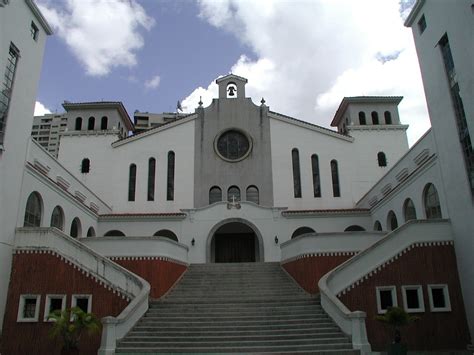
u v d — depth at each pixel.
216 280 23.88
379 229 30.67
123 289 18.80
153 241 22.67
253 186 35.56
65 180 25.89
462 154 20.19
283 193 35.25
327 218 31.77
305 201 35.09
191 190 35.19
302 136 36.84
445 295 19.97
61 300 19.08
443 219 21.05
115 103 38.94
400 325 15.66
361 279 19.66
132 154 36.47
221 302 20.00
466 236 19.72
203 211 31.66
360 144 37.44
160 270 22.36
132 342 15.86
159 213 32.03
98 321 15.52
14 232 19.84
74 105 38.97
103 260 19.31
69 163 36.72
